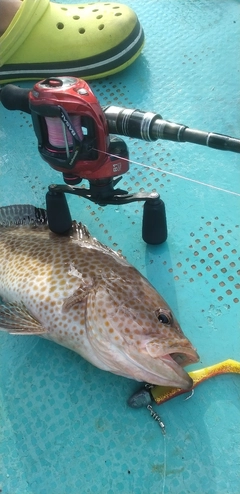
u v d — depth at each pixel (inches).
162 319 16.4
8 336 20.0
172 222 22.1
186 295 20.0
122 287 16.8
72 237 19.8
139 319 16.1
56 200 18.8
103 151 15.4
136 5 32.0
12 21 25.8
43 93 14.3
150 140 15.7
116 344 16.1
